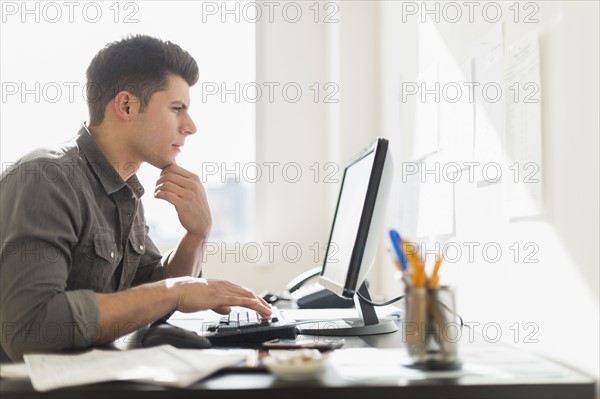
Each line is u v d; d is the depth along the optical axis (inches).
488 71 53.4
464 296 59.4
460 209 60.6
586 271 37.3
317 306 72.8
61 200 44.2
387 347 41.3
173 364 32.4
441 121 67.0
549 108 42.2
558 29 41.0
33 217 42.2
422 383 29.8
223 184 109.4
